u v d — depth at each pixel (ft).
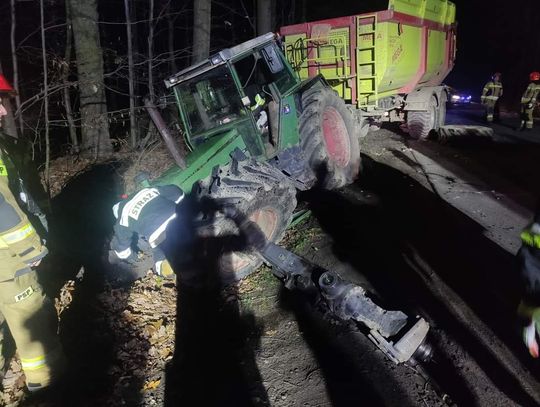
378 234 17.13
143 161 26.94
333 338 12.22
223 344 12.63
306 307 13.56
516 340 11.14
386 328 10.71
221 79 15.89
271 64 17.79
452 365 10.75
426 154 27.91
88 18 27.37
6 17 32.91
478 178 23.02
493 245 15.66
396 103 29.37
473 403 9.70
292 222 18.30
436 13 29.89
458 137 29.66
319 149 18.60
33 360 10.19
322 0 30.09
